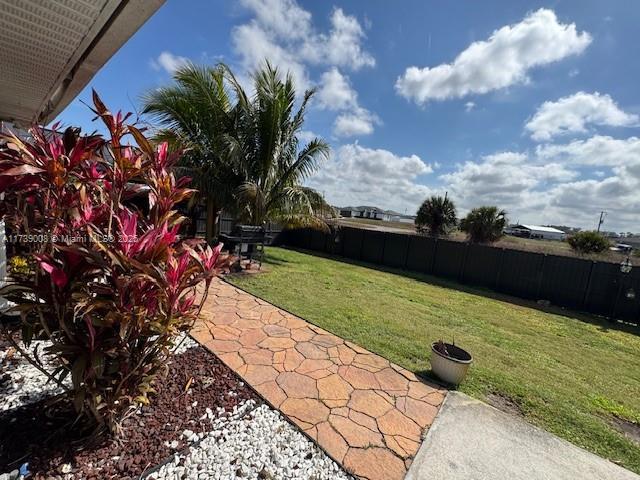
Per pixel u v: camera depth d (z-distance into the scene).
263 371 2.62
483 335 4.29
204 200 7.70
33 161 1.42
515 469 1.83
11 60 1.91
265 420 2.01
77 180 1.67
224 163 7.16
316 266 8.32
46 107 3.04
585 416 2.51
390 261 9.91
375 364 2.96
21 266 2.68
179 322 1.69
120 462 1.53
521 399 2.65
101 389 1.52
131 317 1.43
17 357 2.34
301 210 7.68
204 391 2.21
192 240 1.84
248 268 6.82
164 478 1.50
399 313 4.79
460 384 2.77
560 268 6.88
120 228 1.52
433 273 9.05
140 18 1.45
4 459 1.46
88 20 1.47
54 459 1.49
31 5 1.36
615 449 2.12
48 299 1.44
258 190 7.07
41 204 1.70
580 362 3.74
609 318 6.22
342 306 4.78
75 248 1.31
